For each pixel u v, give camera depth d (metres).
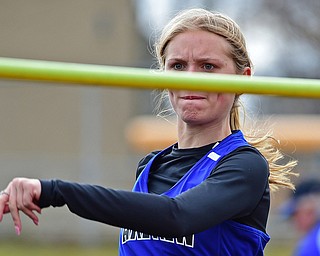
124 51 56.72
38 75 6.73
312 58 51.19
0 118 49.09
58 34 55.81
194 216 7.64
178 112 8.85
